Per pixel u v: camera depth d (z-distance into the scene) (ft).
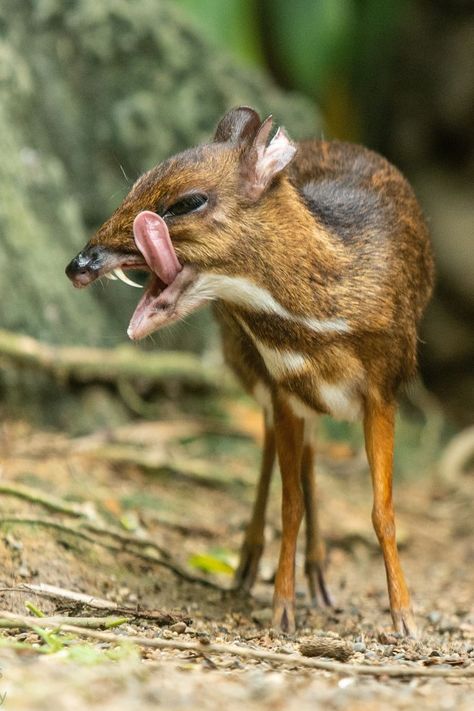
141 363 43.55
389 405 27.09
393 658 23.34
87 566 28.81
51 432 40.65
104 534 30.45
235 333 29.04
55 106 45.85
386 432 27.07
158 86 47.52
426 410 53.52
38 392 40.93
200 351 47.78
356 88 62.03
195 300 25.57
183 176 25.21
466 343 63.62
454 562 39.01
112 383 43.39
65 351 41.06
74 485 35.81
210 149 25.80
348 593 33.19
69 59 46.29
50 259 43.01
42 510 30.58
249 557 31.32
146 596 28.50
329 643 23.70
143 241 24.71
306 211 26.18
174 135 47.78
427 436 52.54
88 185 46.75
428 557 39.65
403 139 64.08
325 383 26.58
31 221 42.86
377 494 26.94
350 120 61.93
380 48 61.62
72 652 19.38
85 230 46.80
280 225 25.66
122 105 46.80
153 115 47.14
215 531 36.58
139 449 41.63
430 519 44.73
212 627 26.55
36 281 41.91
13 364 39.19
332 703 17.63
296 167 29.89
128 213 25.34
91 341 43.42
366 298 26.25
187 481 40.73
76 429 41.27
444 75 62.85
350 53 60.90
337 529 39.52
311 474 31.27
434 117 63.31
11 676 17.35
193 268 25.40
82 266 25.14
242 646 23.32
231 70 49.55
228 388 46.98
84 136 46.57
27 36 45.60
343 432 48.98
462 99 62.54
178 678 18.78
